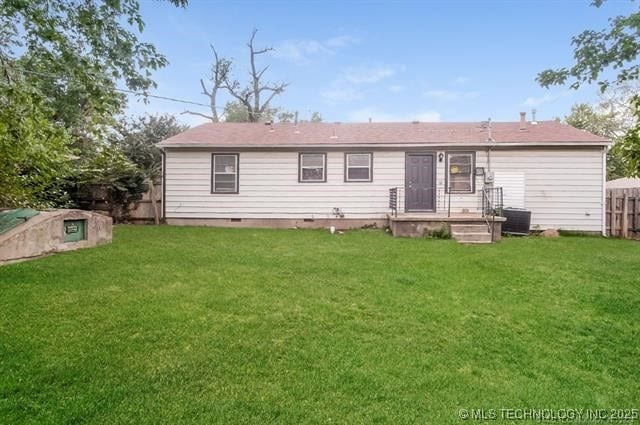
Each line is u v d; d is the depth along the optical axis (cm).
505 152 1118
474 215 1020
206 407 230
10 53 541
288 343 322
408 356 308
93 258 611
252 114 2612
